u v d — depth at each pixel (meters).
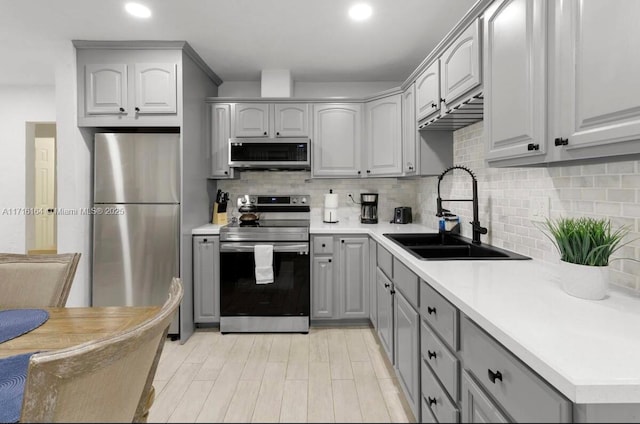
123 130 3.03
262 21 2.34
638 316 0.93
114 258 2.68
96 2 2.12
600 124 0.92
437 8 2.19
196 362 2.35
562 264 1.15
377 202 3.38
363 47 2.75
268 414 1.79
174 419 1.75
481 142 2.20
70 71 2.63
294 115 3.18
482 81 1.61
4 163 3.88
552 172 1.53
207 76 3.21
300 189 3.53
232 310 2.83
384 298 2.30
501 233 1.96
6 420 0.75
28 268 1.56
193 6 2.16
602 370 0.66
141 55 2.65
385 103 3.03
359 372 2.21
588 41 0.95
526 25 1.21
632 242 1.14
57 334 1.16
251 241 2.84
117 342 0.60
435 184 2.96
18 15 2.26
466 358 1.09
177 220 2.67
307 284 2.85
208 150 3.18
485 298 1.08
